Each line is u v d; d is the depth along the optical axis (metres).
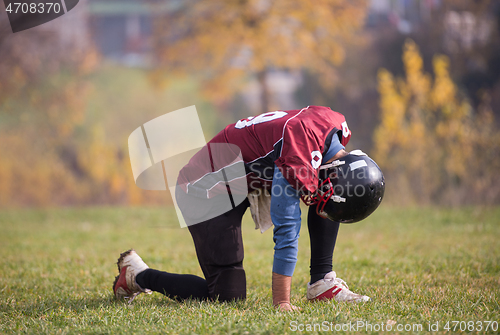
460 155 32.97
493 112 57.25
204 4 67.75
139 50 116.00
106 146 53.34
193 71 75.88
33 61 67.25
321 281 9.88
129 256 10.45
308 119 8.31
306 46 67.25
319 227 9.81
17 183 49.25
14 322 8.91
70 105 69.38
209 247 9.30
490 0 65.94
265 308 9.14
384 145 36.59
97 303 10.41
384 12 77.44
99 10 117.44
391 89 38.09
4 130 62.97
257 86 92.44
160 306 9.91
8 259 16.92
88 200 48.94
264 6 66.69
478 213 27.12
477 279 12.12
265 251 18.06
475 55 63.81
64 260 16.67
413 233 21.88
